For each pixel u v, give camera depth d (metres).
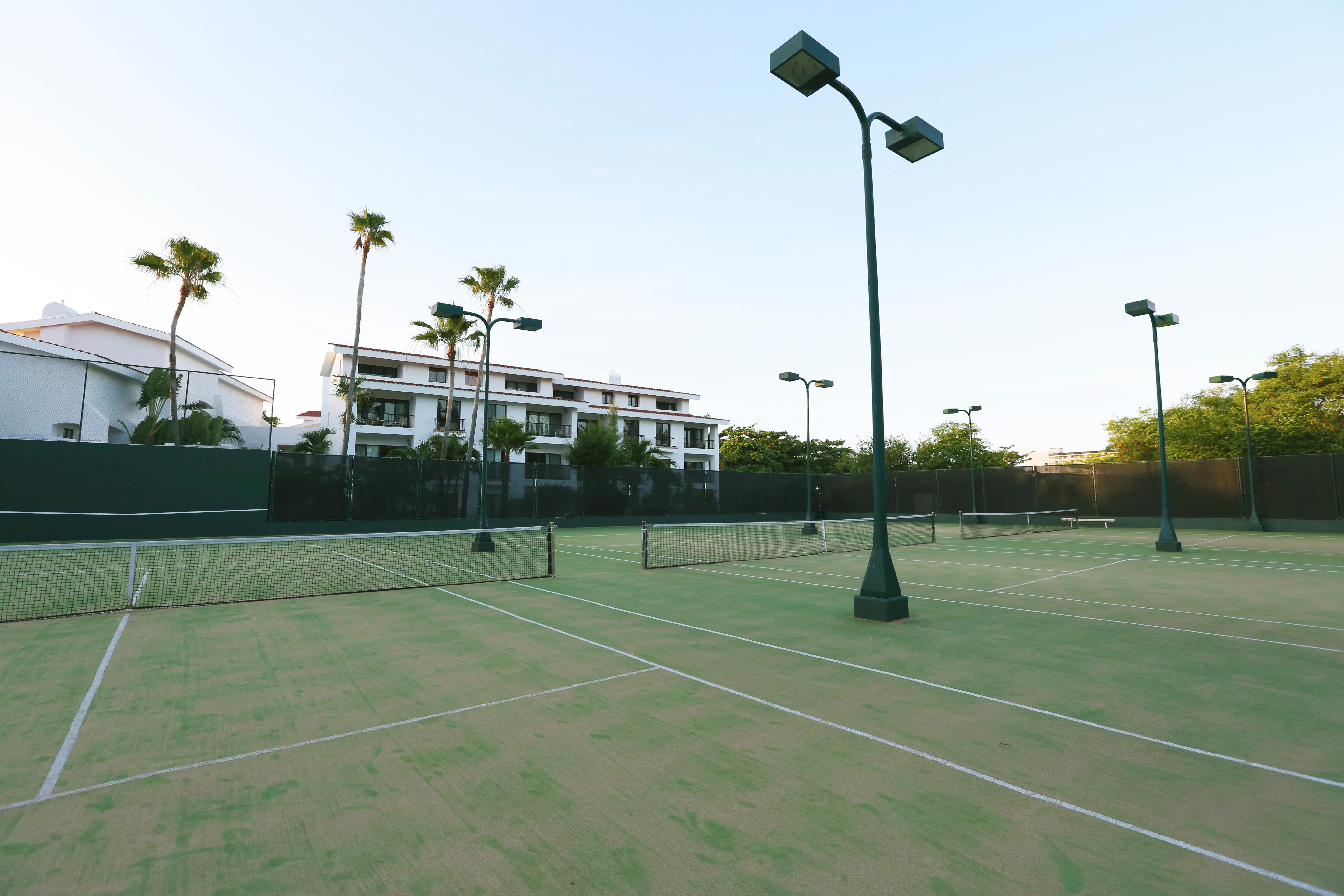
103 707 4.61
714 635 6.99
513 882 2.54
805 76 7.35
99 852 2.75
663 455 47.94
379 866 2.65
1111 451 38.62
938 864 2.66
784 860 2.69
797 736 4.10
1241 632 7.16
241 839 2.86
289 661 5.87
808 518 24.39
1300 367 31.91
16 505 17.38
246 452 20.17
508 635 6.95
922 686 5.16
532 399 44.00
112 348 33.34
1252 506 23.75
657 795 3.29
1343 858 2.72
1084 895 2.44
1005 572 12.90
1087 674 5.52
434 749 3.89
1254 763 3.71
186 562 13.85
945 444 46.84
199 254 26.89
